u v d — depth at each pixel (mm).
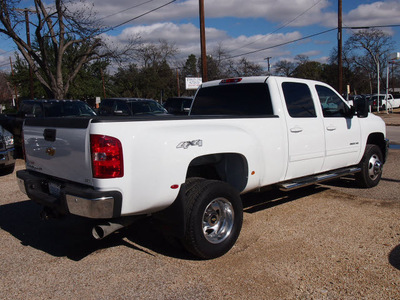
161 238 4832
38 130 4352
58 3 18578
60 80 20234
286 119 5090
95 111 13828
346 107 6305
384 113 35594
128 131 3537
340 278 3648
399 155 11125
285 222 5234
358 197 6434
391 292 3379
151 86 58031
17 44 19234
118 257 4266
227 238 4227
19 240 4852
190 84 29953
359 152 6523
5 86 66125
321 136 5629
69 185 3857
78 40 20047
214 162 4586
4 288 3609
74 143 3723
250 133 4598
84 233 5074
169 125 3848
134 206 3617
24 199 6832
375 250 4258
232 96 5609
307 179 5555
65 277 3809
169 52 62594
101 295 3449
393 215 5426
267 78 5246
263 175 4773
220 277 3730
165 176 3727
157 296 3408
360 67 64562
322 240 4578
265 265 3957
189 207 3883
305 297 3336
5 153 8703
